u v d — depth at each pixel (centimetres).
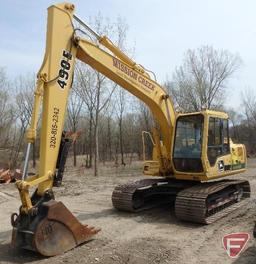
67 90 734
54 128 703
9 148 3181
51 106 700
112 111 3572
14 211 1105
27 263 628
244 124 5253
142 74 949
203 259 653
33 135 664
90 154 3053
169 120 1023
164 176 1048
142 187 1024
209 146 968
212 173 968
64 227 684
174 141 1006
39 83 685
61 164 713
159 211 1041
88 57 805
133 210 1012
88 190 1488
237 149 1104
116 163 3397
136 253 682
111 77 877
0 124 3194
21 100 3244
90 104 2466
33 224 640
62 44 729
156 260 648
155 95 987
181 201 898
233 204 1072
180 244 739
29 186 646
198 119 967
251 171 2361
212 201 948
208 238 779
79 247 709
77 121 3281
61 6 733
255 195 1297
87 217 981
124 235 804
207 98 3581
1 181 1819
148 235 805
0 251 692
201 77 3619
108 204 1168
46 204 657
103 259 648
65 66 733
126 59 916
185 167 985
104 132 4103
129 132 4319
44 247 644
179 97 3619
